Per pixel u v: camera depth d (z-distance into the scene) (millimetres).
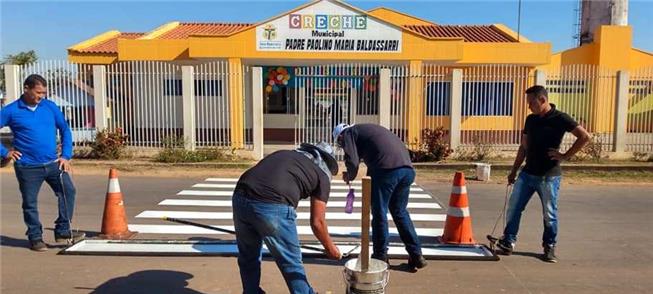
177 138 14344
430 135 13742
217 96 15484
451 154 14000
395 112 15133
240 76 15398
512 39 19594
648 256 5695
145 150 14219
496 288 4688
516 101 15531
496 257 5473
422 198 9336
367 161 5027
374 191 4953
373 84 15797
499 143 15133
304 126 15875
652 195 9672
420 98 15000
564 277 4988
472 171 12562
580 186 10734
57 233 5879
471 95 15695
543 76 14586
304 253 5453
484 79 15180
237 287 4637
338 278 4871
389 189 4934
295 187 3699
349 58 16250
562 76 14719
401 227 5117
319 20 16062
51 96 14258
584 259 5559
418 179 11641
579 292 4602
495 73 15703
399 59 16344
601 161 13227
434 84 15570
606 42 20484
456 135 14406
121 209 6414
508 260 5504
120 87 14891
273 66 17906
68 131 5852
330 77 15781
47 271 5004
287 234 3676
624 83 14062
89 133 14359
